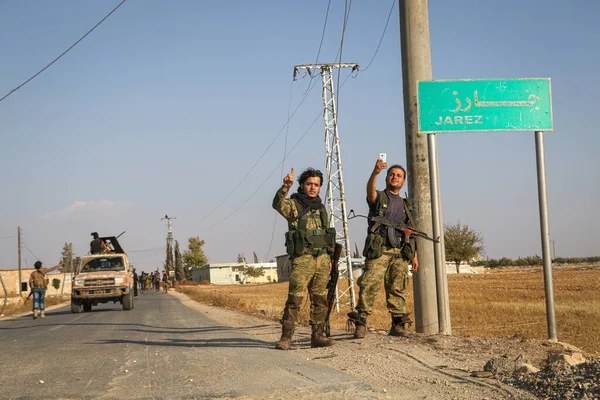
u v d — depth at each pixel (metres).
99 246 28.20
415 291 9.40
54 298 46.59
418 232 8.70
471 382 5.53
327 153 31.58
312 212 7.75
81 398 5.12
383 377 5.84
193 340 9.57
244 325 12.55
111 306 29.88
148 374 6.19
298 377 5.62
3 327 16.70
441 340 8.01
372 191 8.41
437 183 8.66
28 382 6.00
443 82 8.34
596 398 4.47
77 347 9.19
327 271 7.84
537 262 146.00
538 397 4.83
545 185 7.97
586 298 28.56
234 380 5.63
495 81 8.30
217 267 132.12
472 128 8.29
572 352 6.64
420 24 9.59
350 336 9.07
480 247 98.56
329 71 31.80
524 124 8.19
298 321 12.58
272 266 136.88
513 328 16.30
